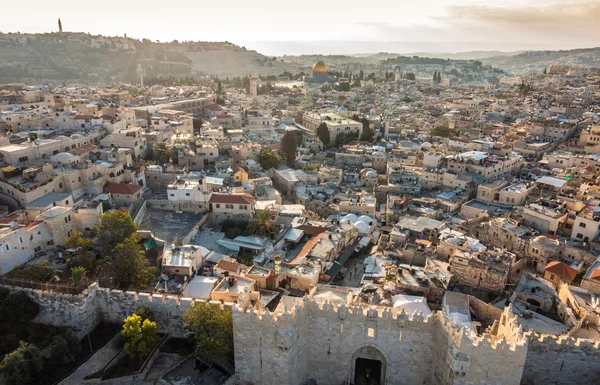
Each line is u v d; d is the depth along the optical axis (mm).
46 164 141250
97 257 110062
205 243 133750
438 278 108438
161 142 198125
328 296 96812
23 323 91312
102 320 95562
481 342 64875
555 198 160500
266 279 110312
